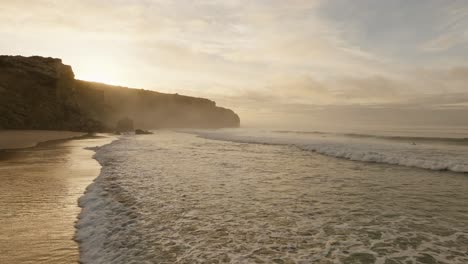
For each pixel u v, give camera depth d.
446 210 7.37
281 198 8.42
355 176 11.97
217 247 5.06
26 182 10.12
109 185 9.71
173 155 18.64
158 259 4.58
